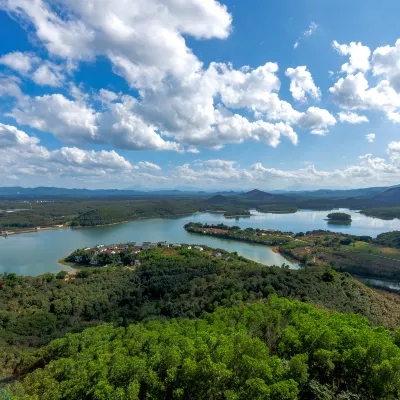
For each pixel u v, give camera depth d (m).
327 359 24.05
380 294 83.31
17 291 96.94
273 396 20.77
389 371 21.19
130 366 26.19
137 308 83.31
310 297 66.19
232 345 26.62
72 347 40.47
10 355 50.50
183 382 23.95
